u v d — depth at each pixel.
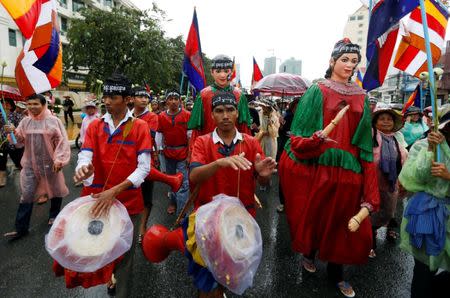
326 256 2.93
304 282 3.27
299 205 2.99
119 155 2.55
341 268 3.10
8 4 3.49
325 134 2.54
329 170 2.84
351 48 2.86
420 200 2.41
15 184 6.73
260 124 7.40
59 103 25.45
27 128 4.11
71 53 20.53
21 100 6.74
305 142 2.65
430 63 2.41
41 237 4.19
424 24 2.47
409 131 6.30
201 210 1.98
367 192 2.78
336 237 2.90
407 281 3.33
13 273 3.34
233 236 1.88
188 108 9.05
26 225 4.17
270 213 5.35
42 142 4.12
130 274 2.61
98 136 2.56
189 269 2.13
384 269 3.58
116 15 20.53
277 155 7.72
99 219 2.23
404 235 2.56
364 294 3.10
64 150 4.15
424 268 2.45
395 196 3.72
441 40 3.71
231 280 1.86
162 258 2.53
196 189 2.25
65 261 2.08
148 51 20.75
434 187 2.37
